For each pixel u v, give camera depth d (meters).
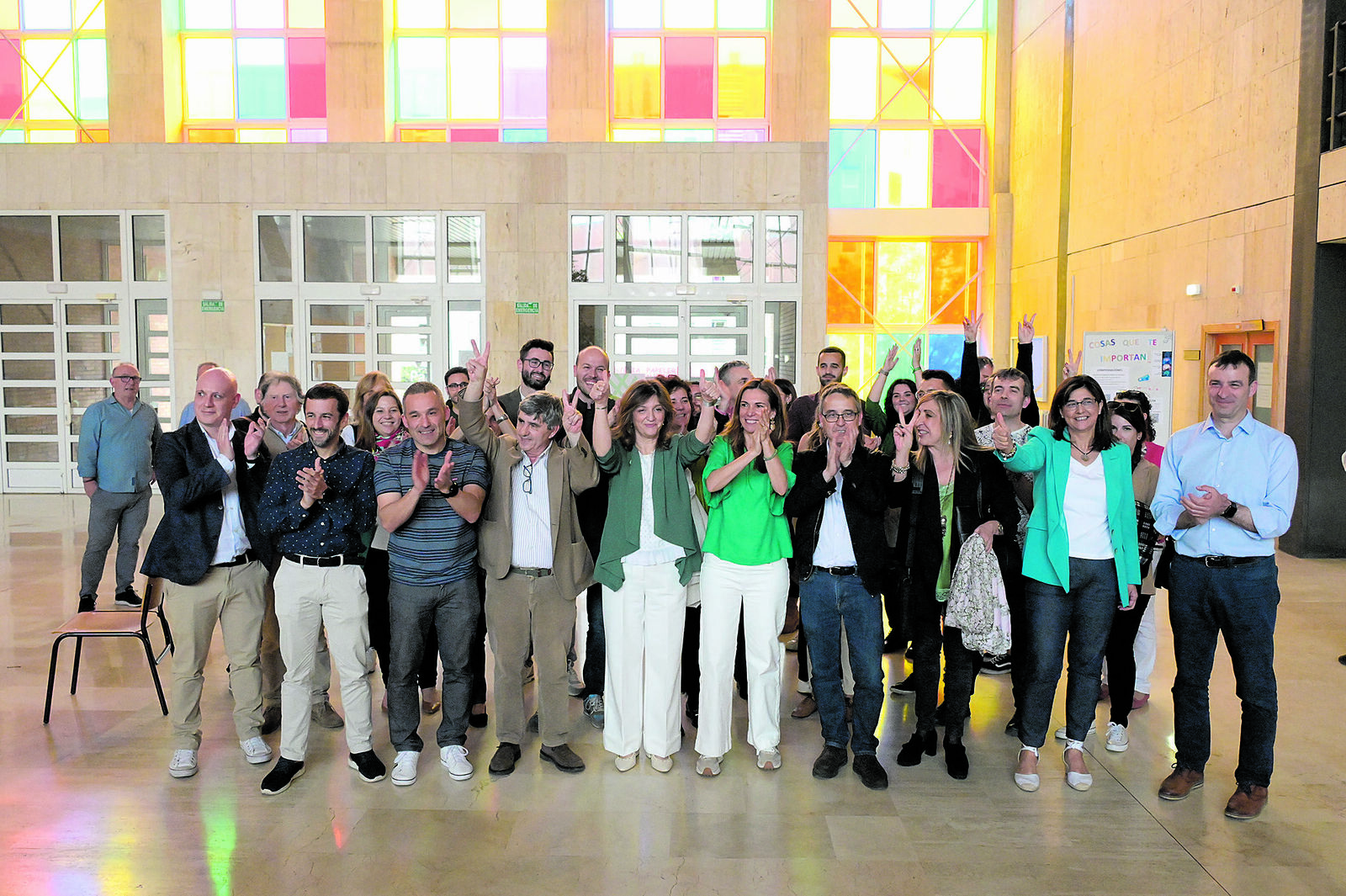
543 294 14.09
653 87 17.09
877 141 18.55
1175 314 11.88
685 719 5.23
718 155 14.02
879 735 5.00
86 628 5.20
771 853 3.72
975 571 4.26
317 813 4.05
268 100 16.58
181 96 16.36
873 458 4.37
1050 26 16.19
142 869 3.60
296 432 4.74
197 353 13.90
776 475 4.25
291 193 13.84
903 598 4.68
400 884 3.49
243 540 4.48
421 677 5.20
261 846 3.76
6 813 4.05
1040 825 3.96
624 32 17.03
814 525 4.36
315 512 4.21
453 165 13.91
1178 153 11.82
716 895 3.43
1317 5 8.91
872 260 18.75
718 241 14.18
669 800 4.19
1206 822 4.00
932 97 18.48
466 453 4.33
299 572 4.20
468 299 14.06
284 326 14.00
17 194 13.78
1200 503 3.89
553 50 15.25
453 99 16.77
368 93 15.49
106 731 4.96
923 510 4.47
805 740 4.90
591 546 4.84
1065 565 4.16
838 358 6.60
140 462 7.58
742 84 17.06
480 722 5.09
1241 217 10.36
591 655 5.16
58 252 13.90
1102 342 9.52
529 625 4.50
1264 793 4.06
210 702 5.43
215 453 4.39
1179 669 4.25
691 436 4.46
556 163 13.98
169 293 13.91
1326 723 5.12
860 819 4.02
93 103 16.27
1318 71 8.92
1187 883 3.52
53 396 14.04
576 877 3.55
